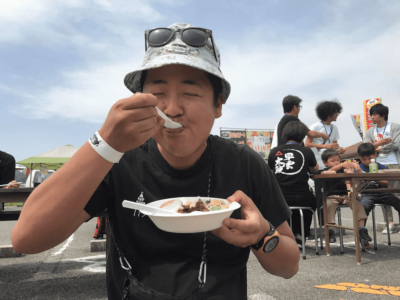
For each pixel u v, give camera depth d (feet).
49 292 8.81
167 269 3.00
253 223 2.54
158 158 3.22
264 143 98.99
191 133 2.72
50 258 13.23
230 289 3.08
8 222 29.84
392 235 17.67
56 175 2.25
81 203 2.28
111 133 2.09
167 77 2.68
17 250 2.49
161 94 2.72
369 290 8.51
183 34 2.79
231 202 2.67
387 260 11.93
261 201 3.46
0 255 13.34
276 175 13.97
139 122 2.06
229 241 2.61
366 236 13.03
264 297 8.02
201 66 2.63
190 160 3.17
